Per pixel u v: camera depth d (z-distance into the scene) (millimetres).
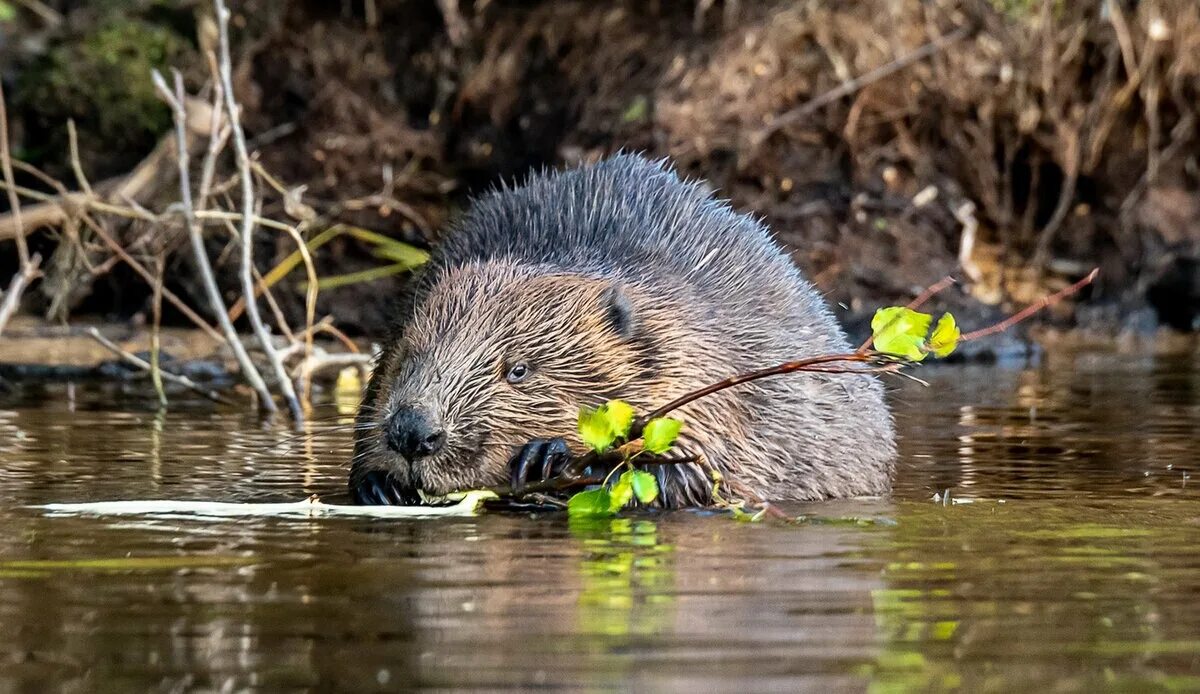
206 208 19297
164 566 7152
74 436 12195
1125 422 13352
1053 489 9844
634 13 21812
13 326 18938
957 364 18656
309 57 21672
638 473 8555
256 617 6156
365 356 15492
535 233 10516
